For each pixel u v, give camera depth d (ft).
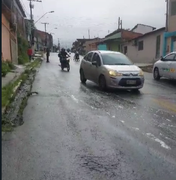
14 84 30.83
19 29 94.89
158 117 18.78
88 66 34.73
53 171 10.52
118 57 32.86
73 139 14.11
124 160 11.60
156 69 42.98
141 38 90.43
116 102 23.68
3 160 11.43
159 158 11.88
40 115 18.84
